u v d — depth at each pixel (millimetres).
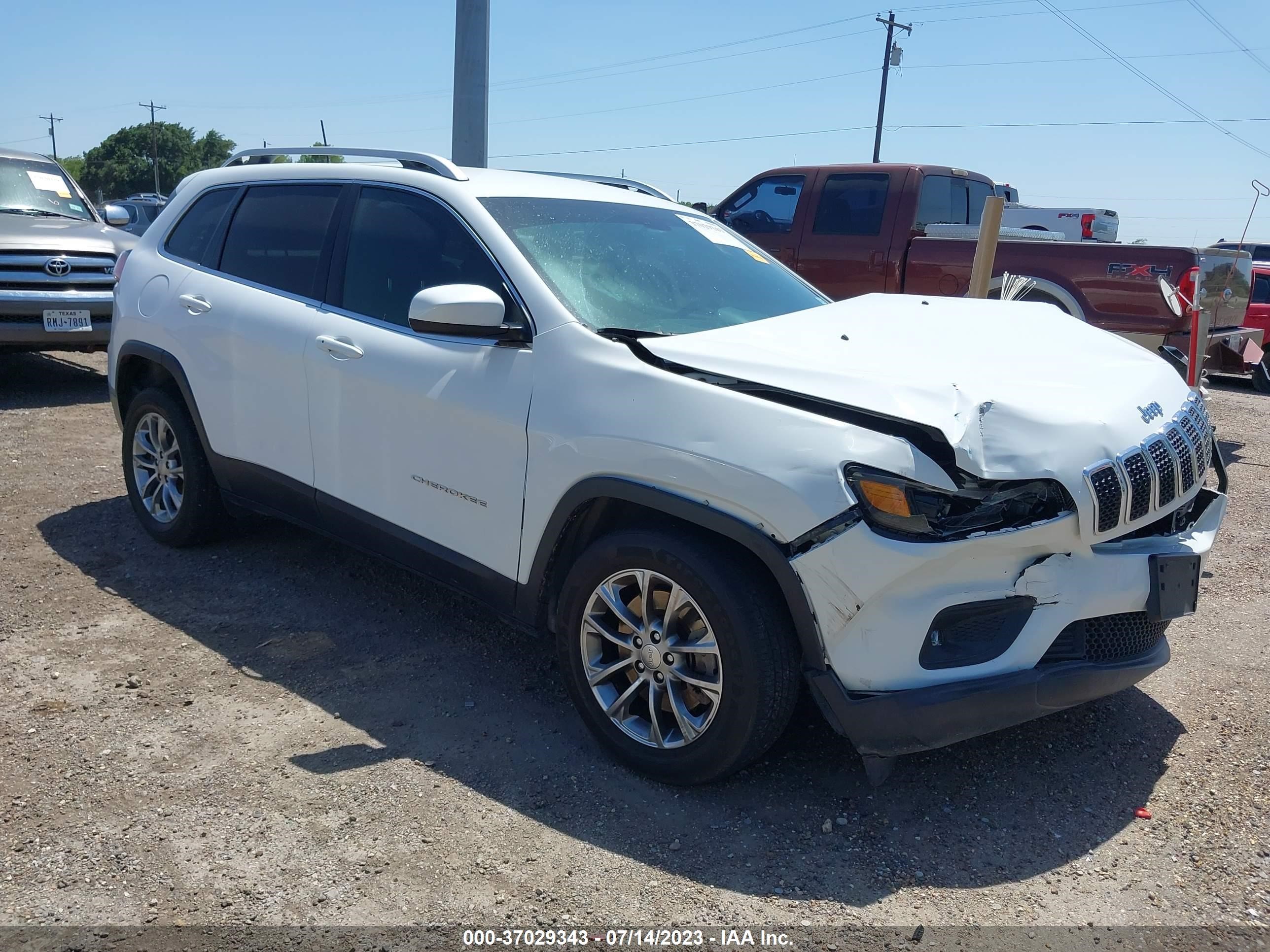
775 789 3180
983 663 2859
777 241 9148
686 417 3000
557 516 3271
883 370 3008
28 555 4848
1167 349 6504
